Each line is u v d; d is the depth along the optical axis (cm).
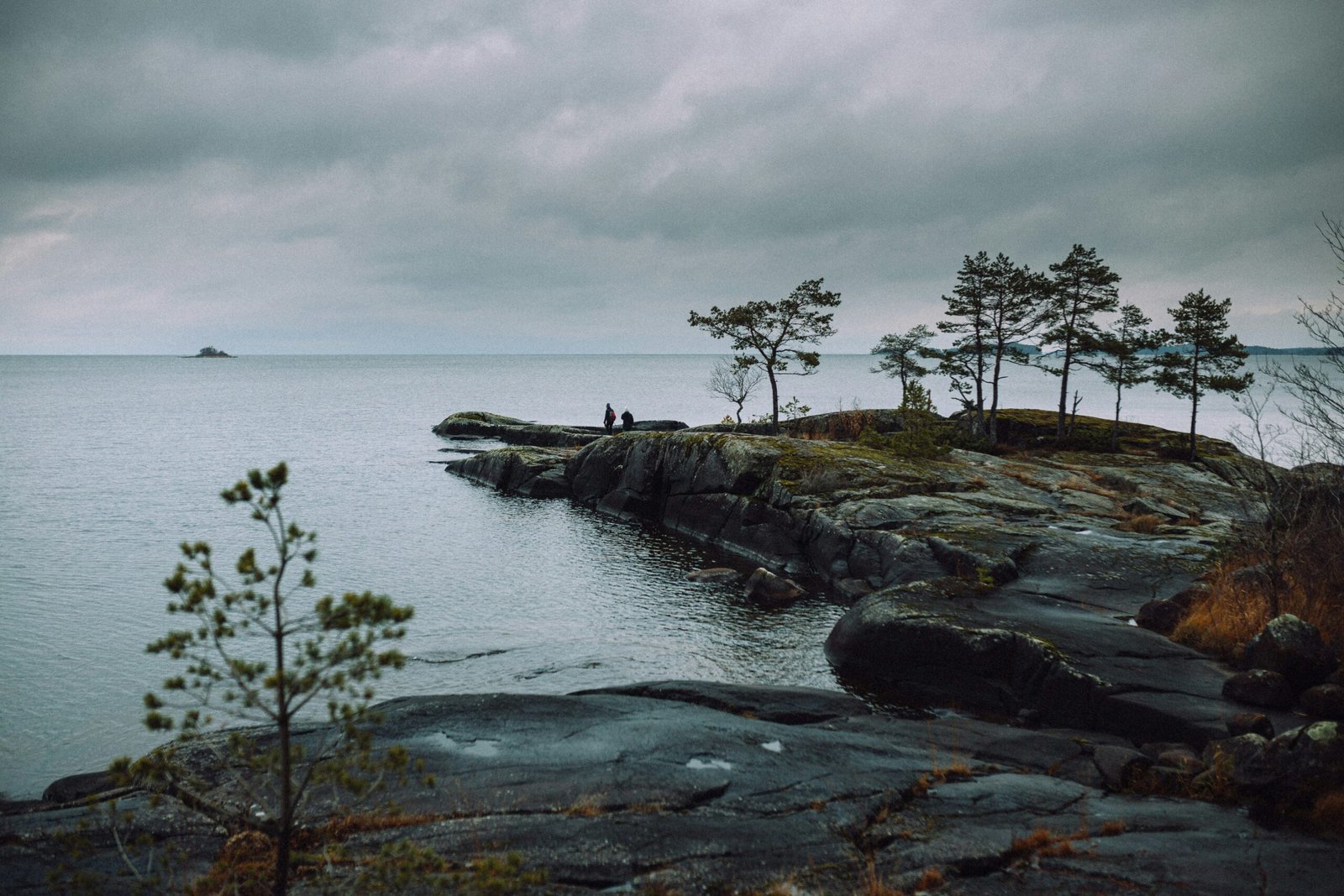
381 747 1126
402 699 1362
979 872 805
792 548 3116
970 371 5950
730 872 788
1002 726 1423
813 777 1048
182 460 5791
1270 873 780
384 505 4281
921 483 3422
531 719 1253
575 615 2375
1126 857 825
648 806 937
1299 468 1727
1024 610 1888
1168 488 4062
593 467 4650
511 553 3238
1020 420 6012
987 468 4106
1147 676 1455
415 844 826
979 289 5691
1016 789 1033
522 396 14988
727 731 1223
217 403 12481
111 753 1440
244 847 815
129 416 9888
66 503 4053
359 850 816
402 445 7000
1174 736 1284
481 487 5000
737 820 909
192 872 782
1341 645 1389
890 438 4397
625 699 1416
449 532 3619
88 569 2775
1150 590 2067
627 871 783
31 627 2152
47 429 8044
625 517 4150
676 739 1174
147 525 3559
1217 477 4600
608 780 1007
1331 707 1207
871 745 1206
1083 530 2784
